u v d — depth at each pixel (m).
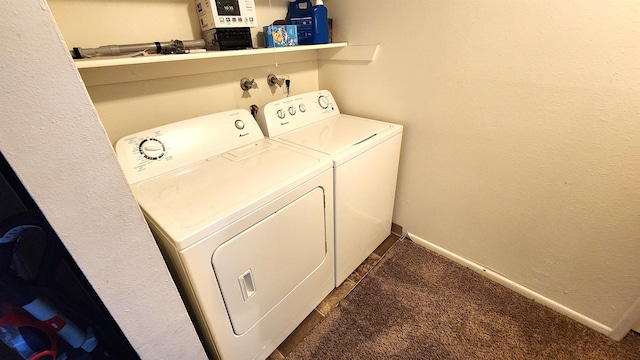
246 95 1.70
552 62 1.12
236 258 1.01
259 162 1.28
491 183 1.50
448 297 1.63
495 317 1.50
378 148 1.54
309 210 1.25
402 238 2.11
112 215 0.61
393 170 1.78
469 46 1.31
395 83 1.66
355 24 1.69
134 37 1.24
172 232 0.85
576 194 1.25
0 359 0.70
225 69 1.54
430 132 1.63
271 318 1.28
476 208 1.62
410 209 1.97
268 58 1.71
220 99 1.59
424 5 1.38
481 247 1.70
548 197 1.33
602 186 1.17
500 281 1.69
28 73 0.44
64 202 0.54
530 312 1.52
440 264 1.86
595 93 1.07
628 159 1.08
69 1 1.05
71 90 0.49
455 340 1.40
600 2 0.96
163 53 1.19
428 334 1.44
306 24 1.63
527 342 1.38
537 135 1.26
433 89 1.52
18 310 0.70
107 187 0.59
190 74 1.42
